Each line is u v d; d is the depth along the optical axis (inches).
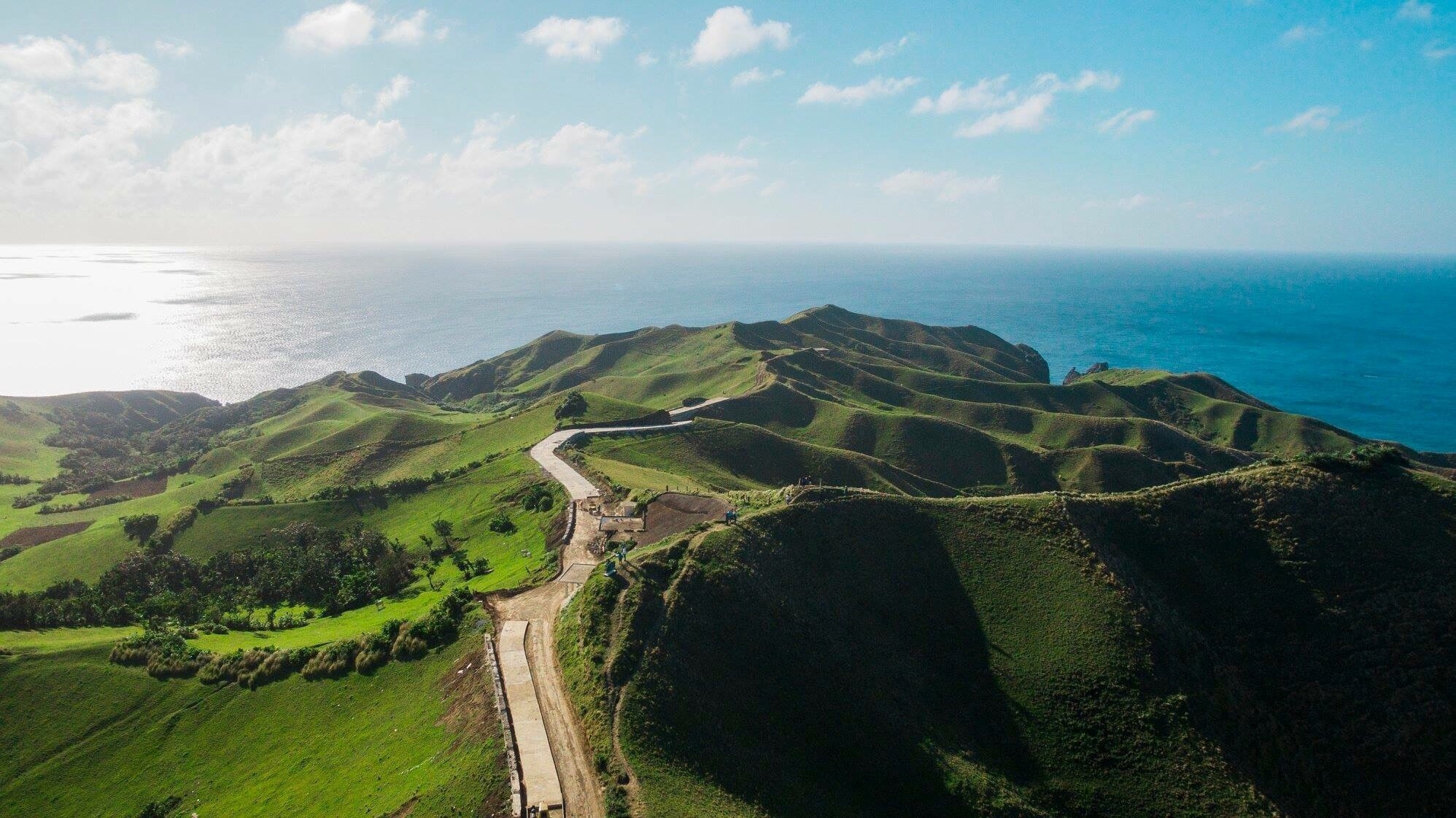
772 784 1895.9
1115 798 2210.9
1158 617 2719.0
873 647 2628.0
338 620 3240.7
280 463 6323.8
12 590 4151.1
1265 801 2185.0
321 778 2007.9
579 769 1748.3
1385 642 2672.2
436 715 2074.3
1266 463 3599.9
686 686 2063.2
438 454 6087.6
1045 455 6939.0
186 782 2237.9
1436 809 2290.8
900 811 2059.5
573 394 6368.1
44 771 2359.7
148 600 3708.2
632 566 2482.8
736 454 5575.8
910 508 3228.3
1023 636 2704.2
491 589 2802.7
